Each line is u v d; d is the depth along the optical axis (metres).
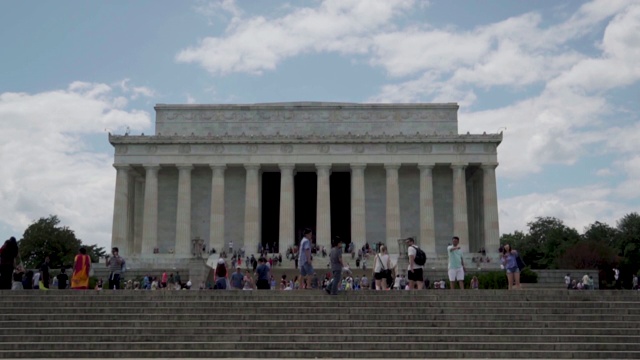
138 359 27.11
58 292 33.44
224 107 98.19
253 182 91.00
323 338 28.94
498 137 90.50
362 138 91.12
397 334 29.28
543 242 141.62
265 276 40.03
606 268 103.25
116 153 91.81
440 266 84.12
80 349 28.09
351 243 88.94
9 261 37.31
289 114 97.88
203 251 90.06
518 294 33.12
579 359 27.42
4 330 29.22
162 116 98.25
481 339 28.84
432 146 91.31
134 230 98.31
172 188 96.44
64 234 118.19
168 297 33.31
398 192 92.06
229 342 28.55
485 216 90.19
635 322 29.97
